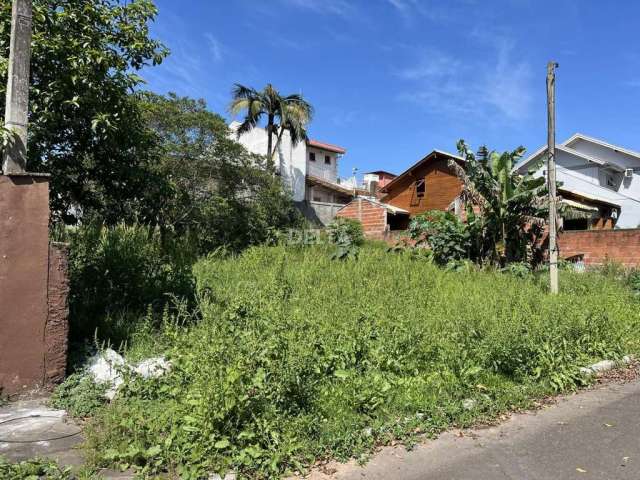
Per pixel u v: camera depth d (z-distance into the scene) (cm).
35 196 490
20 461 352
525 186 1434
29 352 480
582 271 1334
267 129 2864
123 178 850
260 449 371
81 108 741
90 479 330
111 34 804
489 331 610
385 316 657
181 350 497
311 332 563
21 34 515
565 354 628
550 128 1036
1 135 500
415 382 522
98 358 530
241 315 610
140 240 873
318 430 414
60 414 440
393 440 425
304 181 3412
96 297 659
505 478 365
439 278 1074
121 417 402
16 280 478
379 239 1889
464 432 452
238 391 384
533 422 480
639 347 752
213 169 1694
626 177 3086
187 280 765
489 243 1455
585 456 403
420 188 2812
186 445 364
